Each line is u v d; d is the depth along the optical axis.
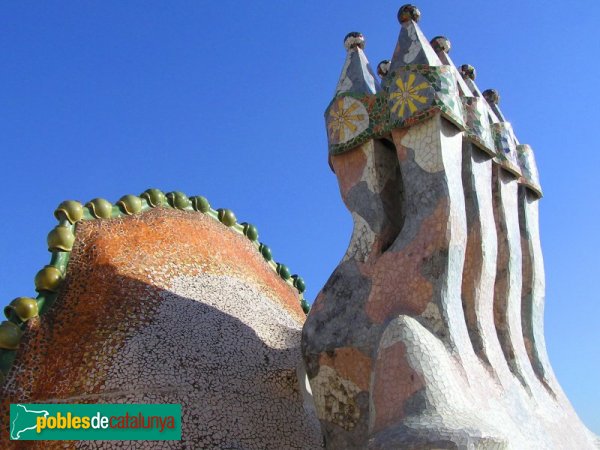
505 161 11.73
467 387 8.51
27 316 10.77
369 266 9.76
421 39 10.14
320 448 11.09
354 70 10.82
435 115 9.62
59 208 12.05
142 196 13.55
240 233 15.89
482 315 10.12
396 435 7.27
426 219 9.41
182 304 11.92
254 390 11.09
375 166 10.14
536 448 9.55
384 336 8.61
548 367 12.09
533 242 12.60
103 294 11.40
